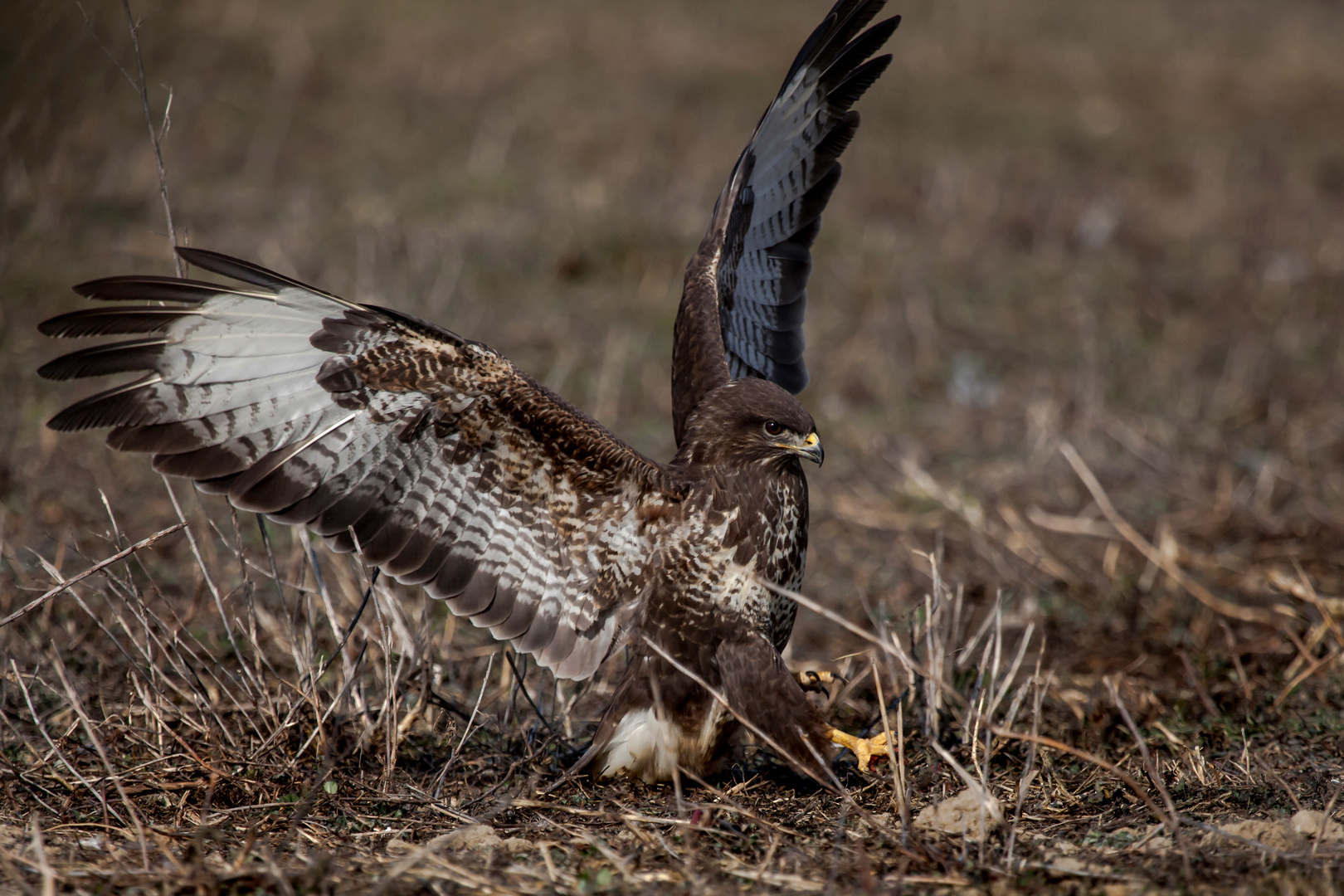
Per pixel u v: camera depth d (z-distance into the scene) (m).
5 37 17.52
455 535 8.23
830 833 7.56
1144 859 6.98
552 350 17.81
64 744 8.43
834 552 13.41
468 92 30.80
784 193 10.52
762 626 8.47
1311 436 16.31
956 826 7.47
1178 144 30.03
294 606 10.78
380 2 38.38
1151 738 9.12
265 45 31.52
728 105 31.22
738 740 8.55
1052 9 42.81
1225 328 20.09
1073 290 21.36
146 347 7.57
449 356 7.80
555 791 8.34
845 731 9.34
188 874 6.60
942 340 19.19
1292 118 32.91
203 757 8.28
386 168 25.19
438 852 7.23
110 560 8.23
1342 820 7.52
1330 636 10.59
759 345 10.47
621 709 8.38
